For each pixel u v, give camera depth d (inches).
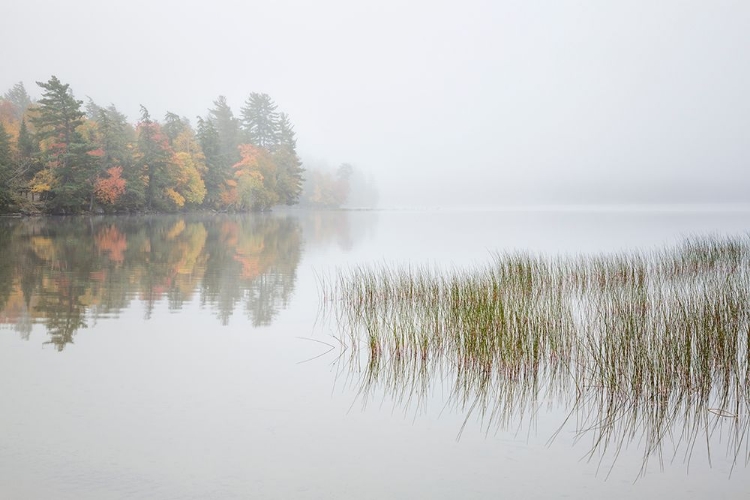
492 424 278.7
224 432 259.4
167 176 2357.3
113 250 1010.7
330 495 207.2
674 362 318.0
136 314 507.5
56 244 1079.0
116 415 275.7
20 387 312.3
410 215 3823.8
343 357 383.9
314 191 4601.4
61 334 430.3
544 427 276.2
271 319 497.0
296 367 360.5
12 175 1857.8
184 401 296.8
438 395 317.7
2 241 1106.7
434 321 444.1
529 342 366.0
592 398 315.3
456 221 2812.5
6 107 2844.5
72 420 268.4
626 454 248.1
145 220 2027.6
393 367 363.6
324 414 285.4
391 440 257.3
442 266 902.4
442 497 207.8
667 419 287.4
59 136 1972.2
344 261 973.8
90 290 617.9
